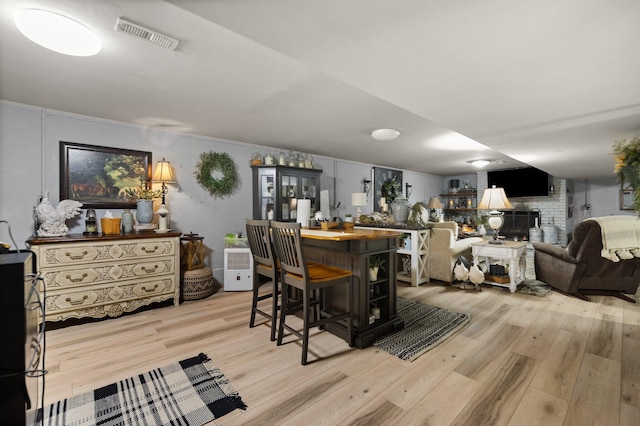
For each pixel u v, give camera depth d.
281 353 2.22
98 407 1.61
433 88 1.99
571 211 7.53
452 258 4.09
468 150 5.15
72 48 1.76
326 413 1.56
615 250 3.33
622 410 1.57
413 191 8.01
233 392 1.74
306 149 5.12
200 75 2.27
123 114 3.22
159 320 2.90
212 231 4.27
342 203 6.15
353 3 1.15
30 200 2.97
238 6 1.16
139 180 3.62
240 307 3.30
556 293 3.77
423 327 2.69
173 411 1.58
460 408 1.60
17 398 0.99
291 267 2.21
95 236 2.93
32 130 2.97
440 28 1.33
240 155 4.56
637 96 2.12
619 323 2.77
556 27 1.31
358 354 2.21
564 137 3.19
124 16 1.56
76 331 2.63
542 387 1.78
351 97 2.73
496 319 2.88
